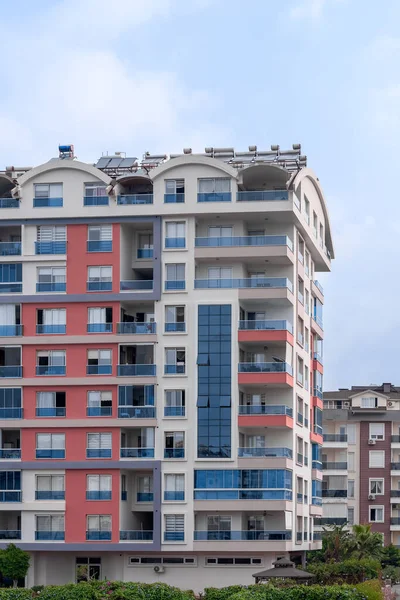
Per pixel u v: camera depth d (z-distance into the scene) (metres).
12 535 84.50
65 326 85.94
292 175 87.06
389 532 125.56
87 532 83.69
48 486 84.69
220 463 83.44
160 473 83.69
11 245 87.44
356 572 86.75
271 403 87.25
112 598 57.06
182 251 85.88
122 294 85.56
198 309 85.25
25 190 87.56
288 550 83.94
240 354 85.62
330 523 122.06
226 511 83.44
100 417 84.56
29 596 57.88
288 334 85.19
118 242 86.25
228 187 86.19
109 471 84.06
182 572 83.75
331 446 125.69
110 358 85.25
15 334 86.38
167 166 86.25
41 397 85.56
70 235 86.81
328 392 136.25
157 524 83.25
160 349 85.06
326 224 101.94
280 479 82.81
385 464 126.75
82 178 87.00
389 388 138.75
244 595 57.50
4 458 85.38
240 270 86.75
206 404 84.06
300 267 91.75
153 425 84.19
